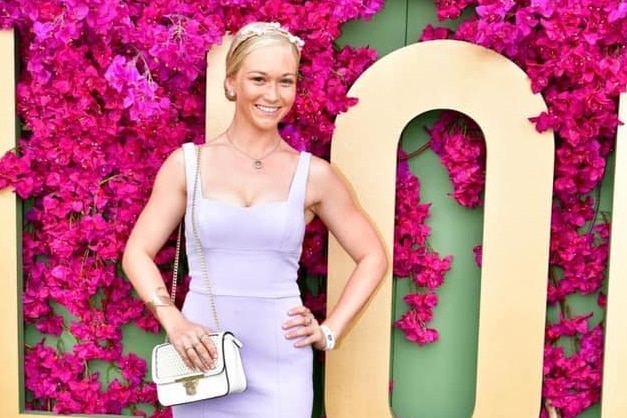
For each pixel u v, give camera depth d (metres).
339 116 2.04
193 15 2.05
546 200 2.01
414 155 2.19
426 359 2.25
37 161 2.18
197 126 2.19
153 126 2.11
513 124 2.01
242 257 1.77
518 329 2.05
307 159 1.82
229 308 1.77
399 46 2.14
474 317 2.22
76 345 2.28
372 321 2.09
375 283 1.85
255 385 1.78
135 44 2.06
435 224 2.21
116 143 2.18
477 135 2.15
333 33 2.04
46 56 2.09
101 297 2.28
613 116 2.00
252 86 1.74
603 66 1.96
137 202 2.19
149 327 2.28
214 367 1.69
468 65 2.01
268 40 1.73
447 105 2.02
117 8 2.02
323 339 1.77
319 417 2.27
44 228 2.21
